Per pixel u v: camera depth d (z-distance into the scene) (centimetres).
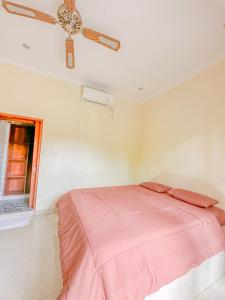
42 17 142
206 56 222
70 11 137
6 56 247
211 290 140
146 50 216
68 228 147
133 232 121
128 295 89
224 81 213
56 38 203
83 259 97
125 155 376
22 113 268
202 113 241
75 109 315
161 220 146
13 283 138
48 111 290
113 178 360
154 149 344
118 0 147
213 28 174
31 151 425
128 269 96
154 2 147
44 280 143
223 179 206
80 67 266
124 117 375
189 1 144
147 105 379
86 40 201
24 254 176
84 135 324
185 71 262
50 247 191
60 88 301
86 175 327
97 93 325
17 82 264
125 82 310
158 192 263
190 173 255
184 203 203
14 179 412
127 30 181
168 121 309
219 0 142
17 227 235
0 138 371
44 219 263
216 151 217
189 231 136
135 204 192
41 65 268
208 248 138
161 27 176
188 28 175
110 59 240
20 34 198
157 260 108
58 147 298
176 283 119
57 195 297
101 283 88
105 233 118
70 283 88
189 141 260
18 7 131
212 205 189
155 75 279
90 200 200
